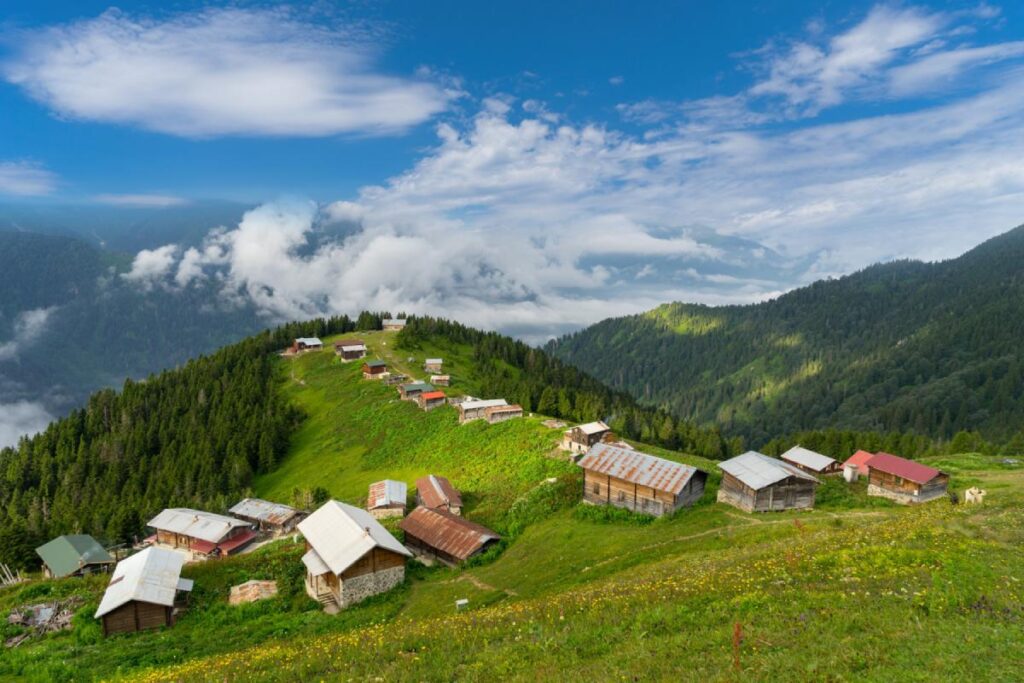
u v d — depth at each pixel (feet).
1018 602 63.57
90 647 128.47
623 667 62.13
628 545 175.52
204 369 597.93
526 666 68.03
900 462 220.43
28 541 278.46
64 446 494.18
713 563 119.14
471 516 237.86
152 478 433.48
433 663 74.13
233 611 151.43
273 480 415.23
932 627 59.72
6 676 111.96
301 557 182.09
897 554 86.17
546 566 172.55
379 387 517.14
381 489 276.41
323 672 81.71
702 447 492.13
